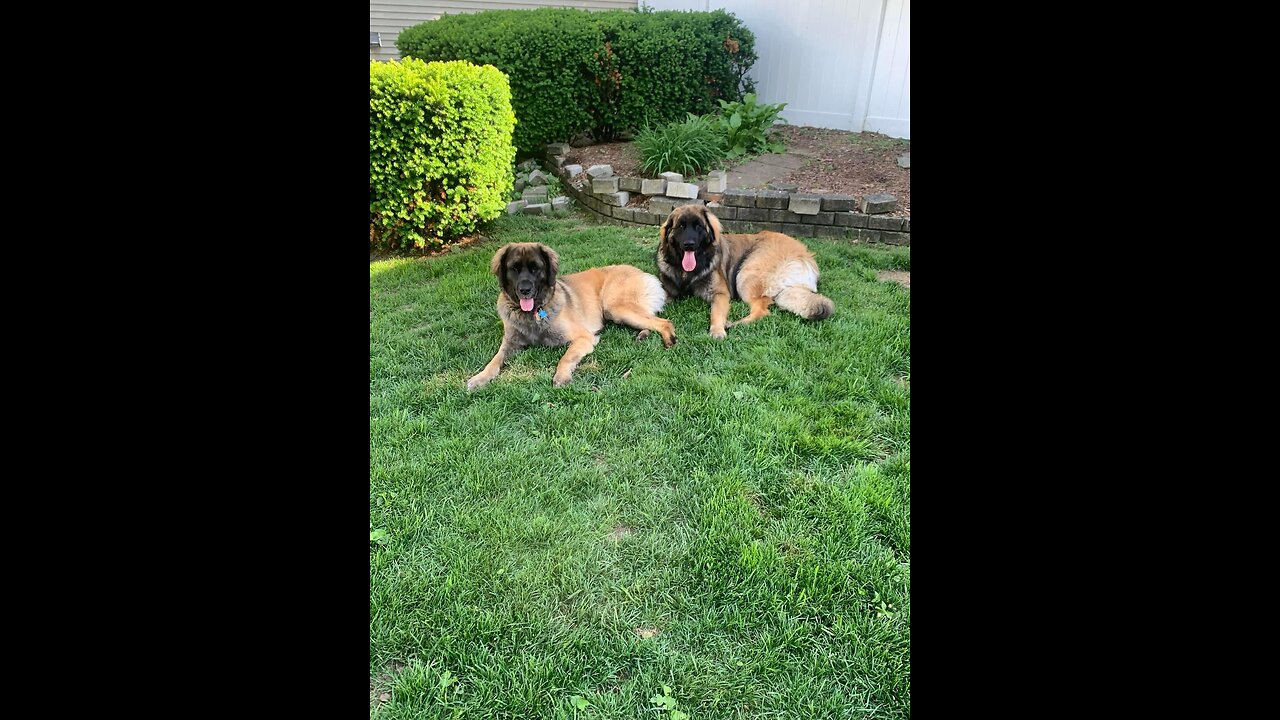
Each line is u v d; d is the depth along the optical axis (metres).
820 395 3.38
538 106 7.58
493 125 6.04
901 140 8.09
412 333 4.32
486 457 2.98
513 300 3.97
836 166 7.13
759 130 7.72
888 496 2.61
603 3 10.82
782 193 6.06
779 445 2.99
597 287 4.43
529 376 3.78
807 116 9.03
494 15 8.41
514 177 7.68
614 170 7.21
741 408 3.27
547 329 4.00
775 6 8.94
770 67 9.23
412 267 5.59
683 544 2.44
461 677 1.98
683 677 1.95
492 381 3.71
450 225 5.96
